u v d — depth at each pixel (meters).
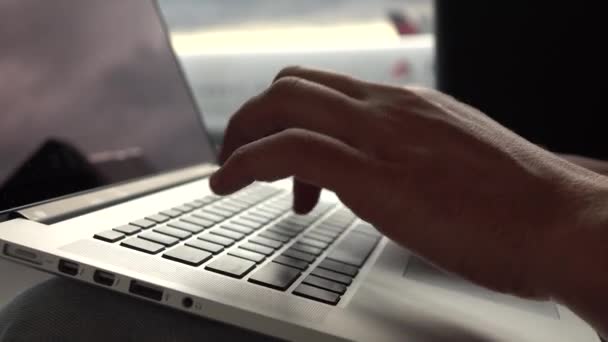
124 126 0.52
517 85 0.75
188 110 0.65
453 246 0.28
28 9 0.45
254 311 0.25
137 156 0.53
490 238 0.27
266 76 1.04
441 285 0.35
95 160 0.47
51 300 0.28
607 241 0.25
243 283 0.28
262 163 0.30
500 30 0.74
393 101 0.33
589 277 0.24
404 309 0.30
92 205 0.41
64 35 0.48
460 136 0.30
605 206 0.26
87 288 0.29
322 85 0.34
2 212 0.35
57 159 0.43
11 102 0.41
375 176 0.29
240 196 0.51
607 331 0.24
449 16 0.76
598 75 0.72
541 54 0.73
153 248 0.31
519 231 0.27
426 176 0.29
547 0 0.72
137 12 0.61
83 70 0.49
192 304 0.26
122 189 0.47
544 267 0.26
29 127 0.41
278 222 0.44
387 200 0.28
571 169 0.30
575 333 0.31
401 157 0.29
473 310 0.32
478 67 0.76
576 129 0.74
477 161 0.29
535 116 0.75
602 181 0.29
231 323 0.25
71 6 0.50
